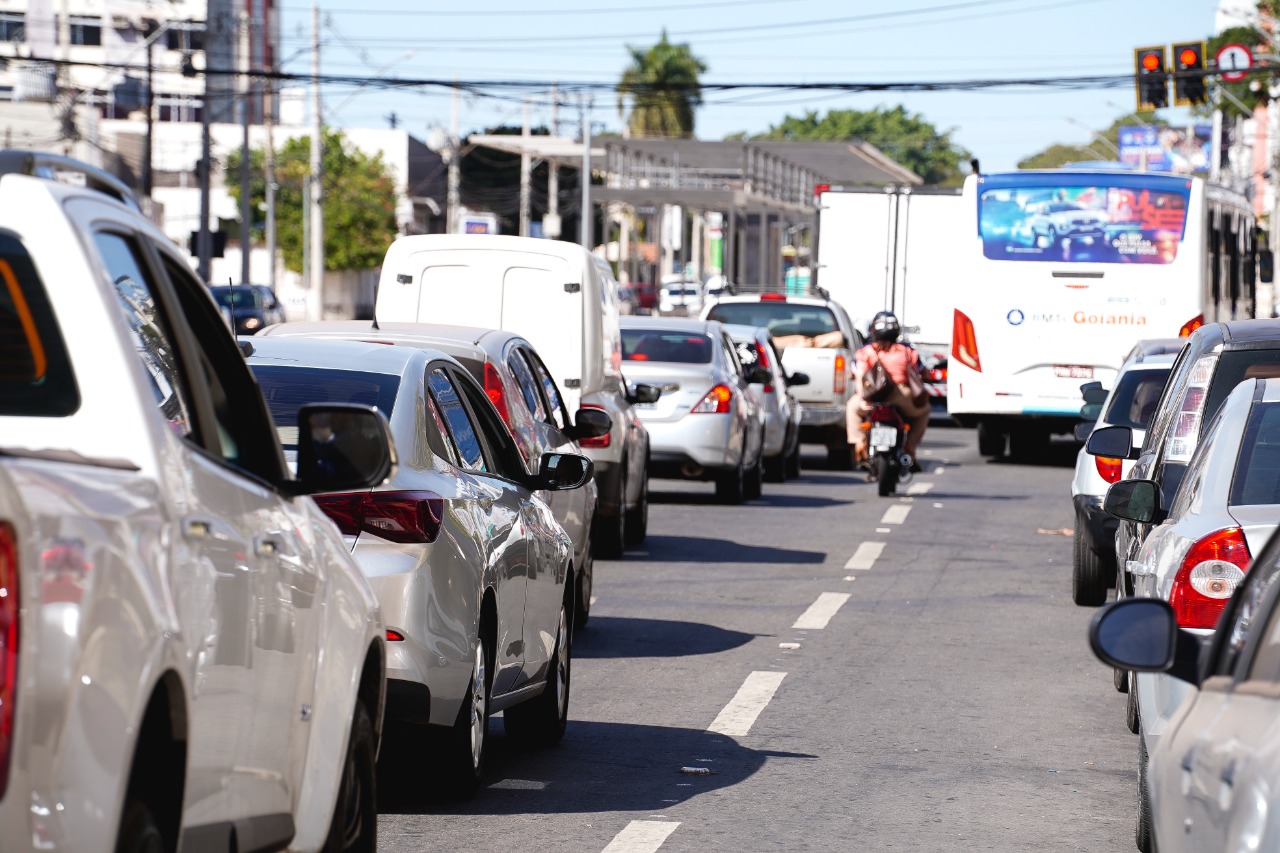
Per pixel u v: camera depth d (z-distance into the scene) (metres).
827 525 56.28
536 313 44.16
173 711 10.67
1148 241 77.19
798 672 31.75
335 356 22.84
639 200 128.38
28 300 10.85
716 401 59.94
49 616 9.07
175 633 10.33
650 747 25.69
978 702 29.23
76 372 10.80
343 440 13.69
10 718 8.84
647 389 50.06
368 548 20.34
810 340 80.25
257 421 13.84
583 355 44.09
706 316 83.19
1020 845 20.56
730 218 127.38
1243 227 99.31
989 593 42.03
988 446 86.38
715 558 47.81
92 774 9.26
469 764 21.64
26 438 10.65
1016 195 78.12
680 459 59.81
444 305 44.41
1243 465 20.27
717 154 140.12
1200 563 19.19
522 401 32.69
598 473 45.72
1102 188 77.62
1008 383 78.25
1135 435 40.09
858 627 36.88
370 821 15.61
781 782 23.59
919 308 100.88
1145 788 19.59
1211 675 12.69
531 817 21.52
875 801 22.62
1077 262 77.50
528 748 25.53
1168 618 12.68
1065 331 77.75
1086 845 20.59
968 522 57.69
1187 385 27.86
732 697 29.41
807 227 161.38
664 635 35.69
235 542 11.98
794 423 74.75
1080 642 35.28
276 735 12.84
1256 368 27.16
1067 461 84.81
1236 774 10.57
